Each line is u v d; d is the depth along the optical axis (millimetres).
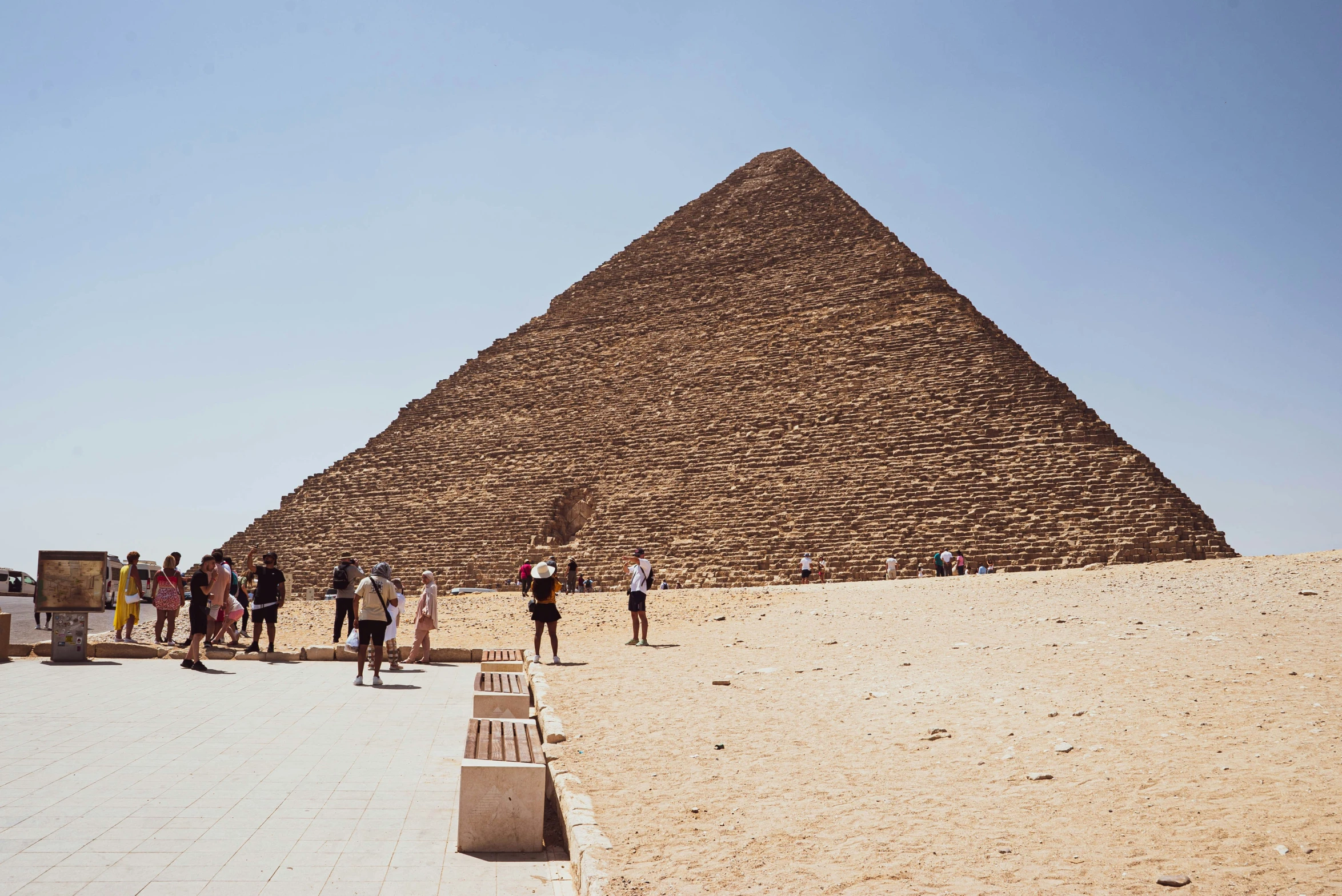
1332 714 12938
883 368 85250
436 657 26984
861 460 76875
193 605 23938
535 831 10023
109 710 17234
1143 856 8500
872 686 18531
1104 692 15719
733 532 75812
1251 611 25359
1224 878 7871
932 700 16484
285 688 20547
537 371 109625
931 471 73062
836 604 37375
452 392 112000
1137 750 11969
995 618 28312
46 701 18078
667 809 10594
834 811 10359
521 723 12461
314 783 12195
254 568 33812
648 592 53375
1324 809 9266
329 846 9781
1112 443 70688
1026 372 78562
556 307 120438
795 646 26141
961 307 89500
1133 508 64562
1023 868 8391
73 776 12242
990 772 11656
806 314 97562
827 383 86562
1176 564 44000
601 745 13906
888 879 8258
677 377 96875
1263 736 12086
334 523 97125
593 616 40281
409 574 86875
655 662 24281
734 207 120125
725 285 108750
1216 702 14234
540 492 89375
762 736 14430
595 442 92938
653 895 7984
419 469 100188
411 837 10203
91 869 8875
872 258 100812
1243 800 9758
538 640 24609
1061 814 9844
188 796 11414
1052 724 13797
